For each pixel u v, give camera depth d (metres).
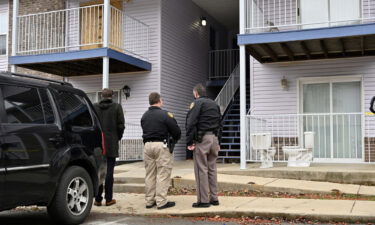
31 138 4.92
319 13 11.20
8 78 4.94
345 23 10.93
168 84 13.45
